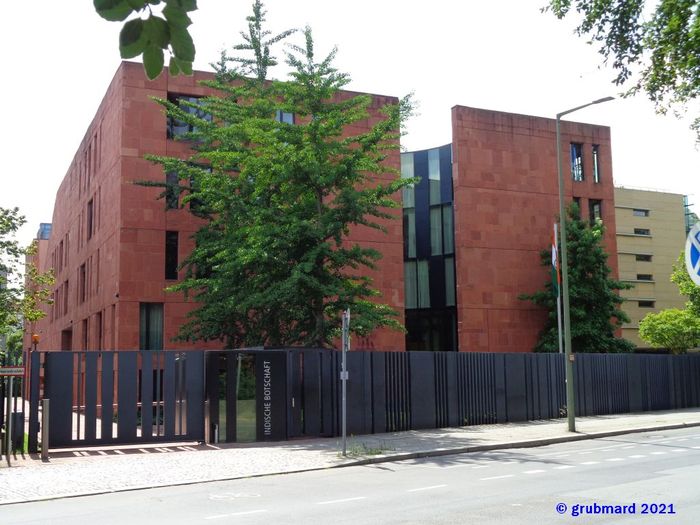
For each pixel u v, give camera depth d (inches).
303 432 764.6
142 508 401.1
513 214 1518.2
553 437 767.1
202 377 733.3
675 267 1560.0
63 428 671.1
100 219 1405.0
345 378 630.5
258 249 839.7
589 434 804.0
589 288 1441.9
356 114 911.0
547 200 1558.8
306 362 774.5
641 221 2278.5
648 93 469.1
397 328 940.0
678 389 1254.3
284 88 896.9
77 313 1646.2
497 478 491.8
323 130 874.8
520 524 328.5
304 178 875.4
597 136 1643.7
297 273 815.7
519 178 1536.7
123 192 1197.1
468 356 925.8
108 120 1339.8
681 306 2299.5
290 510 380.5
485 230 1488.7
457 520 339.9
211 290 993.5
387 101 1378.0
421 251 1707.7
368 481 491.5
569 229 1491.1
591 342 1429.6
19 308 1097.4
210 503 413.4
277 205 932.0
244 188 954.1
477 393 928.3
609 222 1633.9
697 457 603.8
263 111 997.2
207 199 1008.2
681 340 1780.3
